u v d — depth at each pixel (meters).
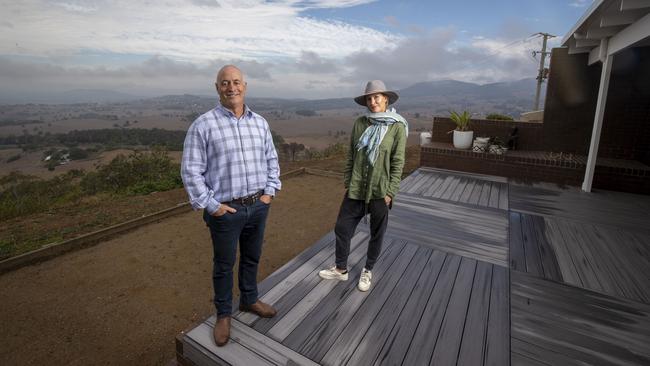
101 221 5.00
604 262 2.84
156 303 3.07
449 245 3.13
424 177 5.89
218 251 1.75
